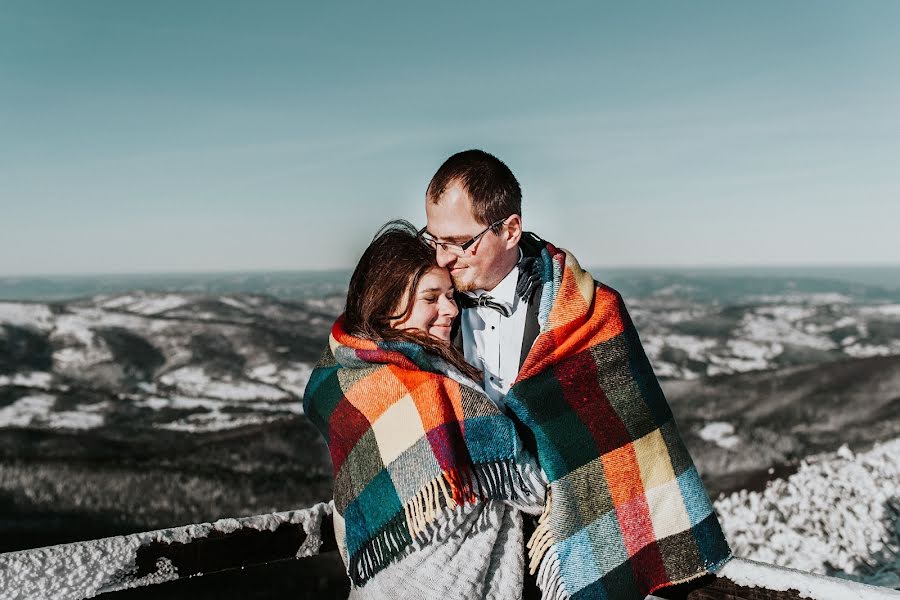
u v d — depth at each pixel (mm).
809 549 8992
